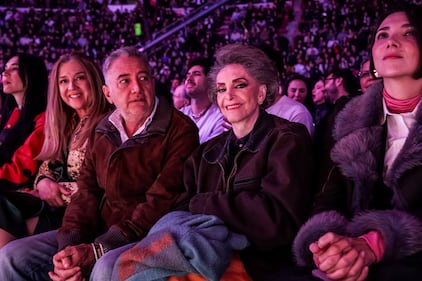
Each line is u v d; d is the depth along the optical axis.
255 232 1.81
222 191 1.99
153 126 2.31
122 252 1.90
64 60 2.83
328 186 1.80
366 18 14.88
